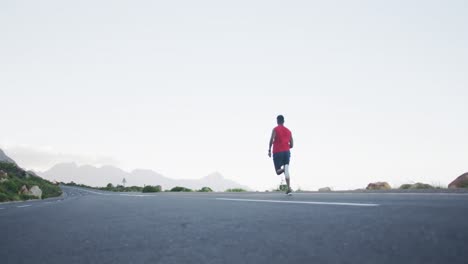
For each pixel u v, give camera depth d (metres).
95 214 5.12
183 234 2.68
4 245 2.64
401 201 4.69
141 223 3.57
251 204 5.38
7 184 33.00
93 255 2.10
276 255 1.83
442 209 3.44
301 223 2.91
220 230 2.78
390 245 1.90
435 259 1.59
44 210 6.95
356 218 3.03
